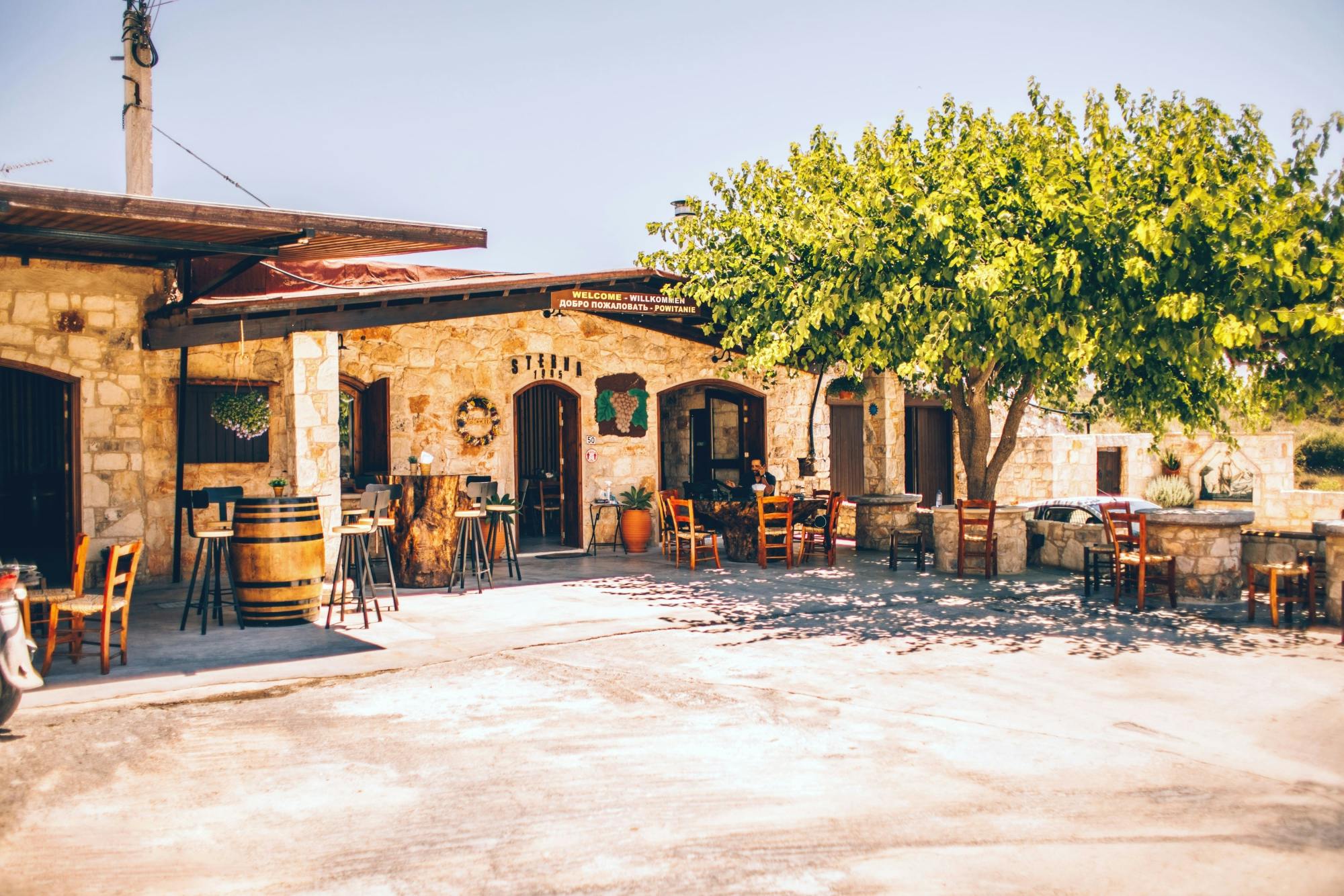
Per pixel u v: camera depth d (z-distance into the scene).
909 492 18.38
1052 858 3.89
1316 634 7.93
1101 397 11.99
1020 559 11.46
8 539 11.47
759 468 14.34
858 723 5.63
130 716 5.68
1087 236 8.68
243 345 9.97
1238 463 18.31
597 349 14.05
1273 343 8.78
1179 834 4.12
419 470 12.15
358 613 8.92
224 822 4.26
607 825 4.22
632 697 6.16
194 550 11.00
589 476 13.98
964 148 10.30
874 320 9.36
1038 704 5.99
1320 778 4.76
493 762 4.99
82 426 9.93
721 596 9.88
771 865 3.84
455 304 10.72
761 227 11.47
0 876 3.76
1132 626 8.30
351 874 3.78
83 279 9.91
